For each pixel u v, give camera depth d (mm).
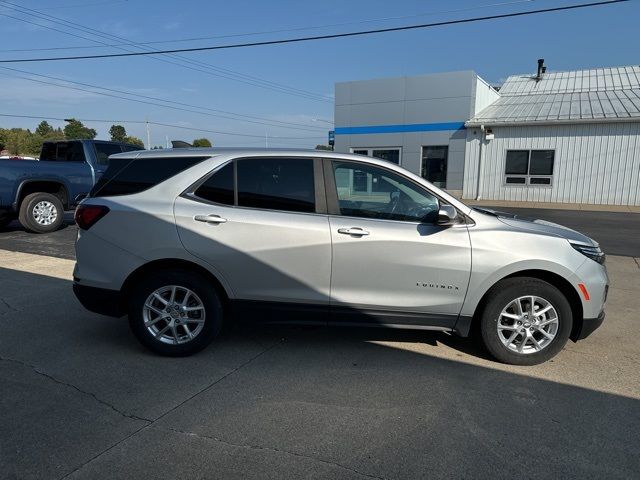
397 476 2727
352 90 23266
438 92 21469
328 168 4230
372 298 4129
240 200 4211
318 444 3025
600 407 3504
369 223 4113
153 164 4348
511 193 20828
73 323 5160
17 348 4484
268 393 3674
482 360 4312
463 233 4074
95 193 4398
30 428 3154
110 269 4223
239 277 4156
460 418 3340
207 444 3008
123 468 2768
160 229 4137
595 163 19344
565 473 2764
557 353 4273
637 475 2750
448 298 4105
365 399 3596
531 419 3332
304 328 5047
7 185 10281
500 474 2750
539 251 4039
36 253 8922
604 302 4219
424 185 4180
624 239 11328
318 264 4102
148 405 3473
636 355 4469
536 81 25984
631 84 23438
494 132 20703
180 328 4328
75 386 3748
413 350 4520
